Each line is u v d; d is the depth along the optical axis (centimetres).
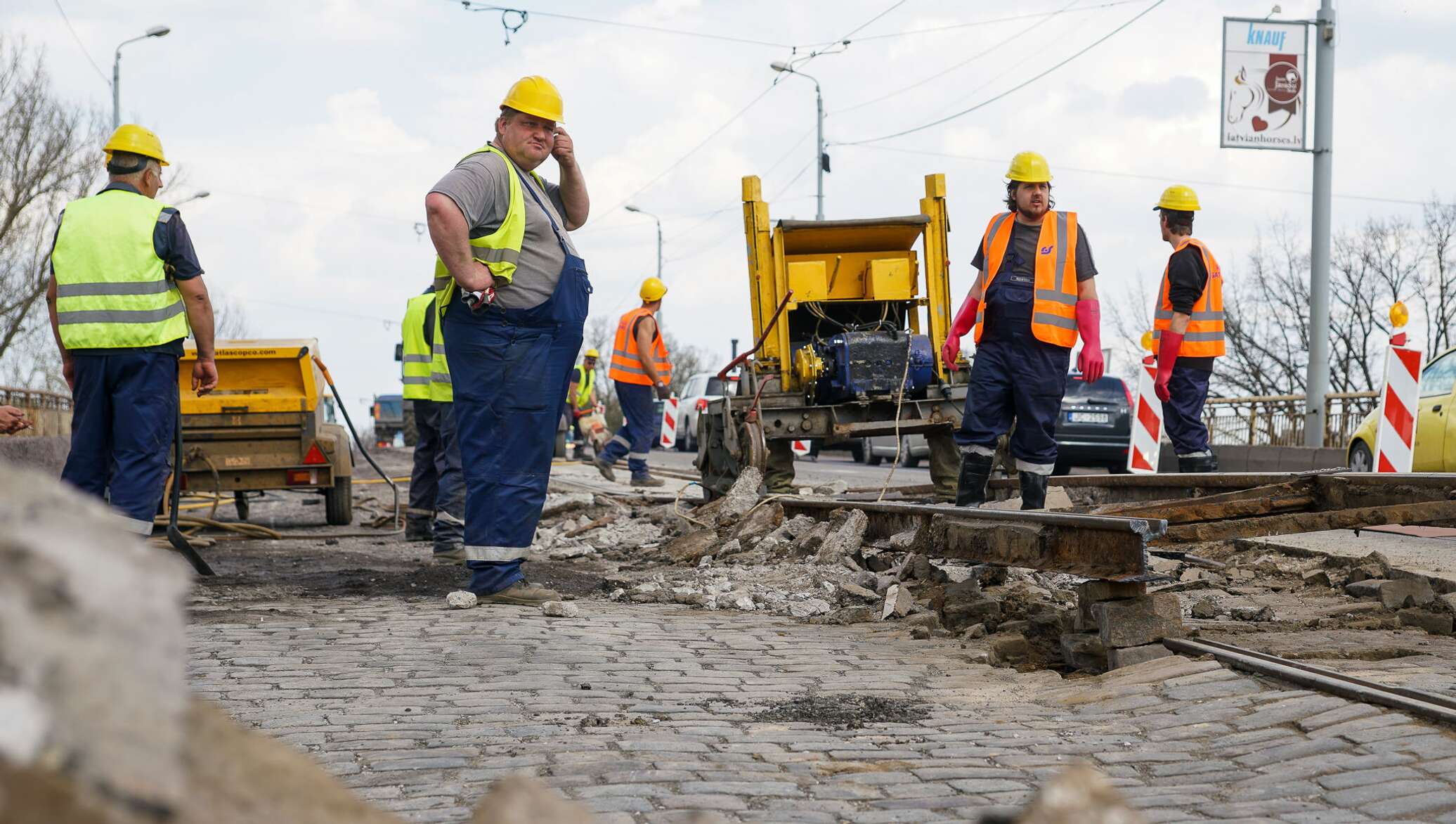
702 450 1596
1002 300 905
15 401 2066
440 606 784
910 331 1541
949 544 732
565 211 852
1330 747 392
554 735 443
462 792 367
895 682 546
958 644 642
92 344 773
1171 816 333
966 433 930
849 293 1545
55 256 781
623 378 1853
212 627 686
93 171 4438
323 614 745
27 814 70
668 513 1332
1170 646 540
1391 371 1352
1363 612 673
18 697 72
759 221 1490
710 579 886
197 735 85
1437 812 326
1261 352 4575
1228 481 948
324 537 1341
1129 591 548
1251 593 777
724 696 515
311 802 90
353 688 528
